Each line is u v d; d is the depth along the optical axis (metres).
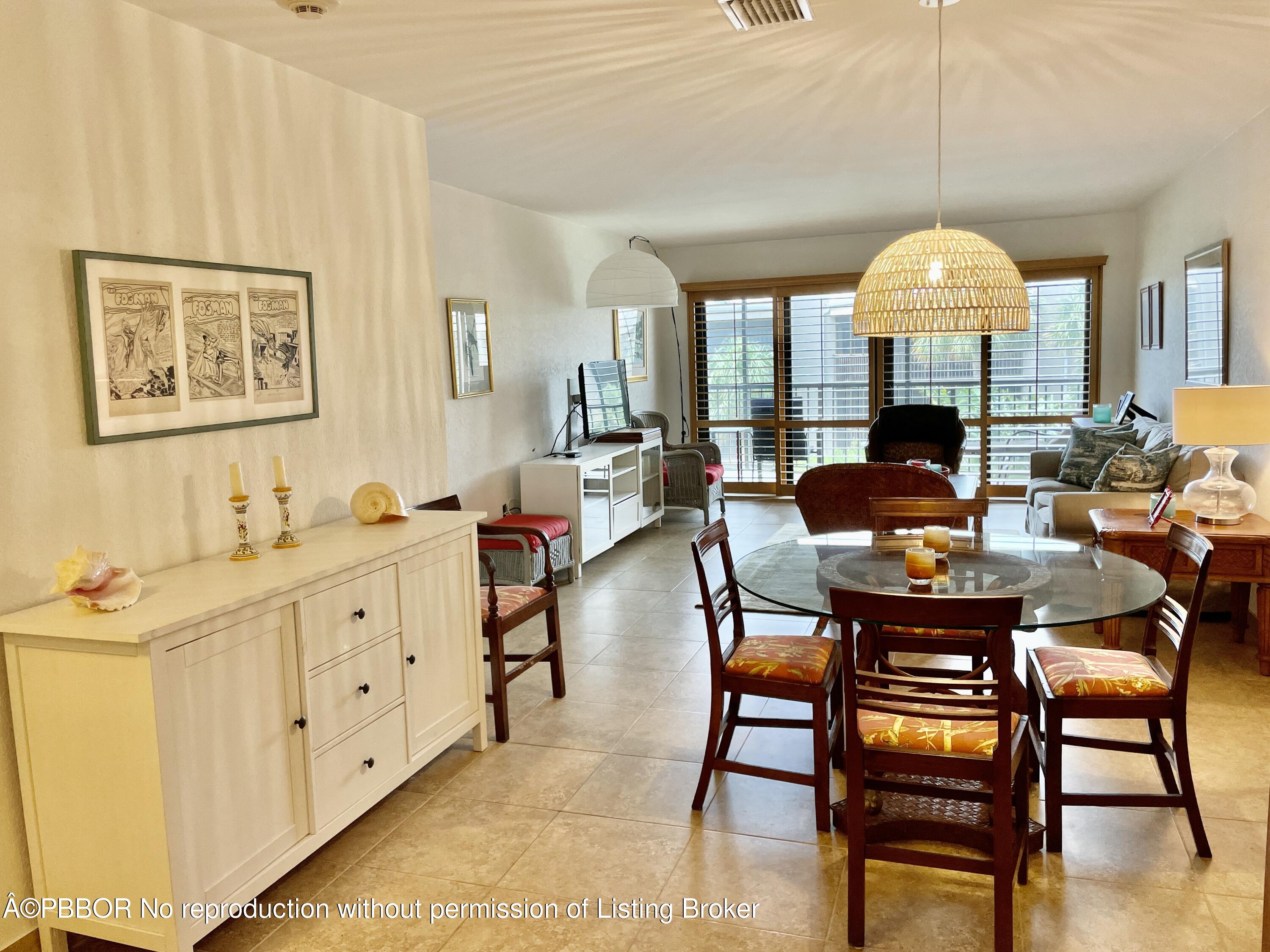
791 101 3.76
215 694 2.14
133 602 2.12
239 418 2.79
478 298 5.70
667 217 6.89
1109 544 4.05
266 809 2.30
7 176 2.13
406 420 3.63
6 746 2.14
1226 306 4.75
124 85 2.42
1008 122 4.23
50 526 2.24
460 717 3.19
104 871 2.09
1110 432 6.09
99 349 2.33
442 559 3.07
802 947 2.17
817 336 8.48
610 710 3.64
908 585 2.72
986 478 8.16
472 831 2.75
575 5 2.64
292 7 2.45
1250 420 3.77
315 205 3.14
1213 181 5.00
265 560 2.61
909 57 3.24
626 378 7.37
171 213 2.57
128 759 2.02
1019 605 1.94
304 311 3.06
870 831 2.44
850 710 2.12
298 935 2.29
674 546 6.74
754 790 2.96
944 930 2.21
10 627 2.05
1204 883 2.37
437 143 4.25
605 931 2.25
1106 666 2.58
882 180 5.60
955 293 2.91
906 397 8.30
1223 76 3.58
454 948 2.21
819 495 4.45
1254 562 3.75
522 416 6.29
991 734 2.17
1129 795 2.49
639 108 3.80
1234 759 3.03
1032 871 2.45
